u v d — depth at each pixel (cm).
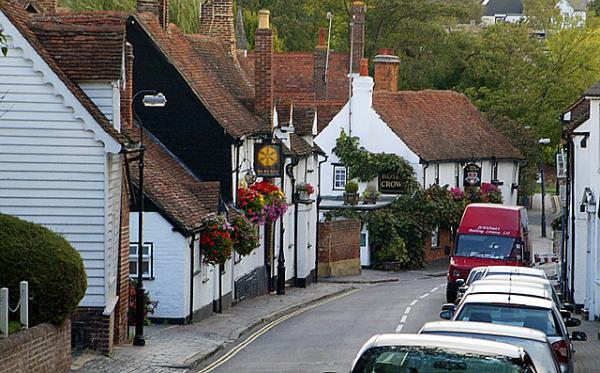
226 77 9900
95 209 5097
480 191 14625
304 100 14662
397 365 2511
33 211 5091
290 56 15500
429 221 13450
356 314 7819
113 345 5519
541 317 3922
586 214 8606
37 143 5069
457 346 2538
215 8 10669
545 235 16550
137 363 5081
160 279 6825
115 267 5453
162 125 8350
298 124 11138
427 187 13938
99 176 5081
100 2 9125
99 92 5309
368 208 13112
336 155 14075
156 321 6850
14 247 4328
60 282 4350
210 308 7581
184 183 7694
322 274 11694
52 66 5044
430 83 19412
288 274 10344
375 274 12531
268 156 9019
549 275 12150
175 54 8688
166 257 6812
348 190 13288
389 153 13925
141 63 8319
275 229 9775
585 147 8544
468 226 8881
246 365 5244
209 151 8319
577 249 8681
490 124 16550
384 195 13875
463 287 5778
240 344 6175
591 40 18888
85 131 5066
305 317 7712
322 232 11675
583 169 8650
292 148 10450
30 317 4325
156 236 6800
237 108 9175
